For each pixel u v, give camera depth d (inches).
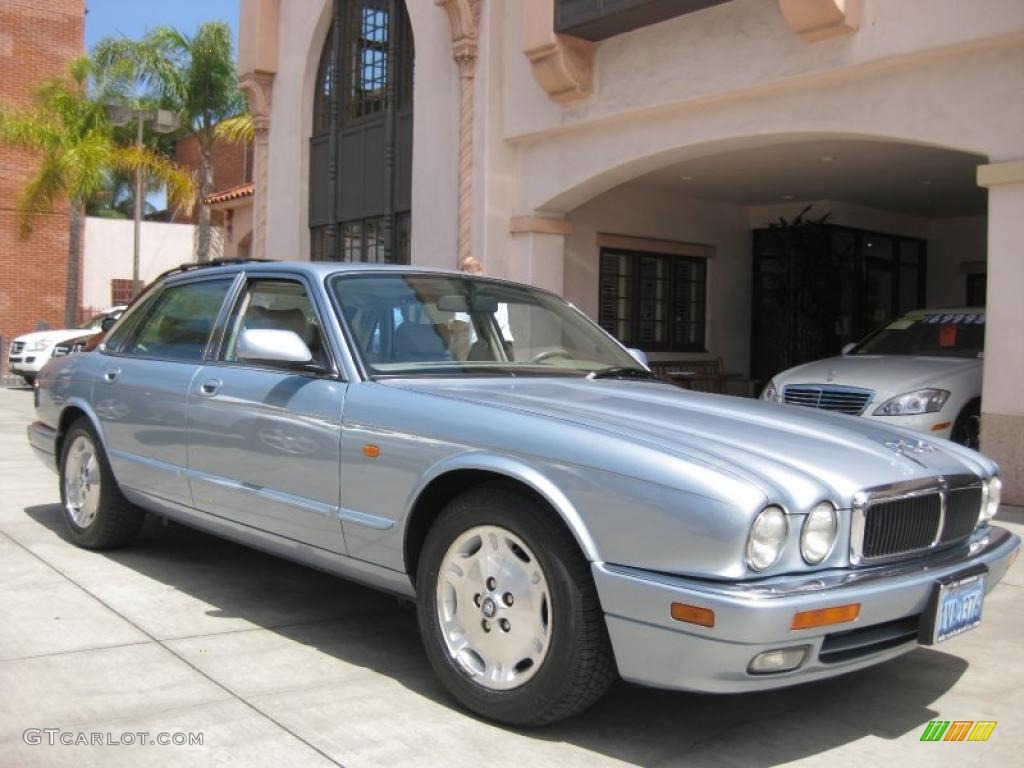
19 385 842.8
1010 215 300.8
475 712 143.9
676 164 468.1
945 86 317.4
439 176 490.9
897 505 137.3
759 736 142.8
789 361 577.9
